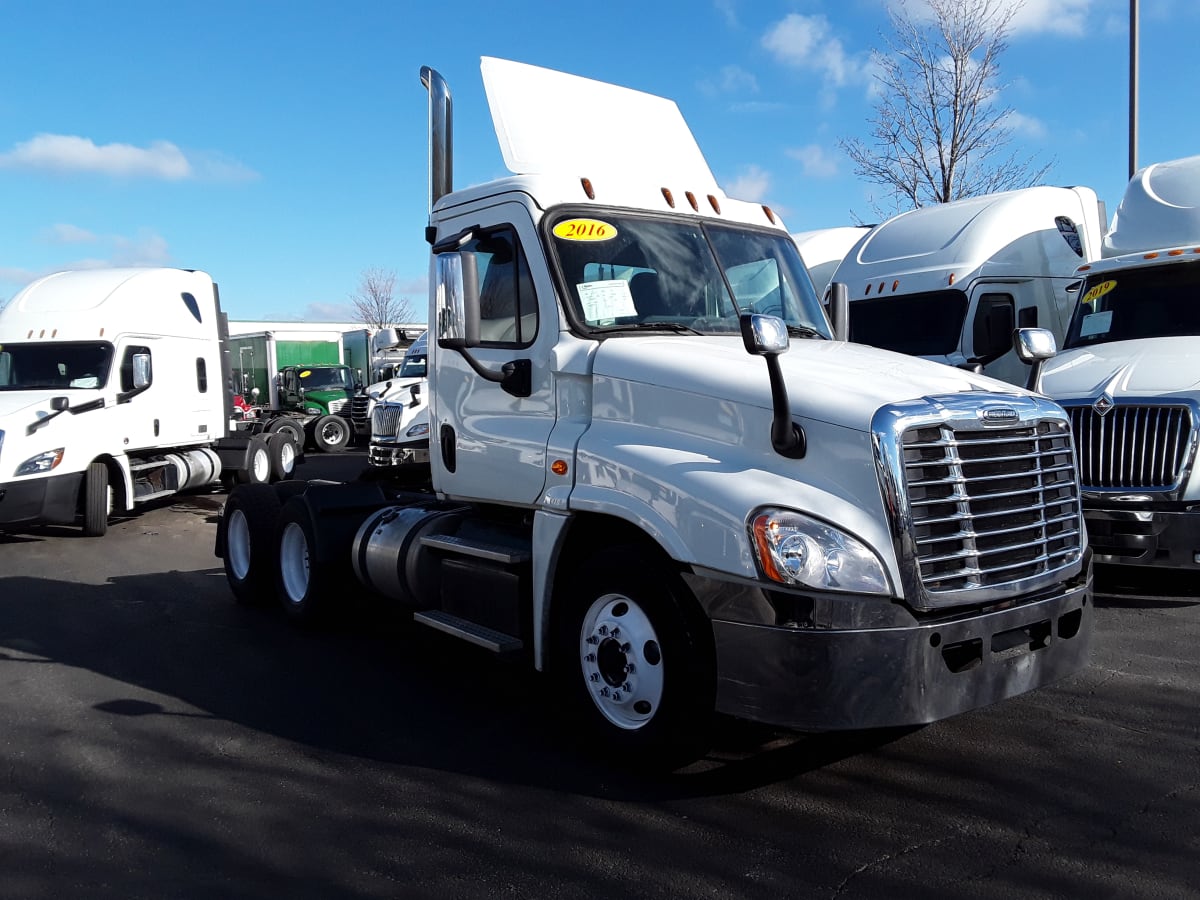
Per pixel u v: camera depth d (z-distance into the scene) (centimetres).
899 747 477
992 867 362
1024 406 432
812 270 1406
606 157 590
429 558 586
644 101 643
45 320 1315
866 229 1515
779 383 400
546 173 527
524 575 503
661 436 451
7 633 749
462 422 559
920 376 445
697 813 412
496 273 535
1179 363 784
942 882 352
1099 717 511
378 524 649
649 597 429
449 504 627
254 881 367
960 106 1836
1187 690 548
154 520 1395
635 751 441
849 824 399
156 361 1373
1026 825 395
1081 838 383
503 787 444
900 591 384
